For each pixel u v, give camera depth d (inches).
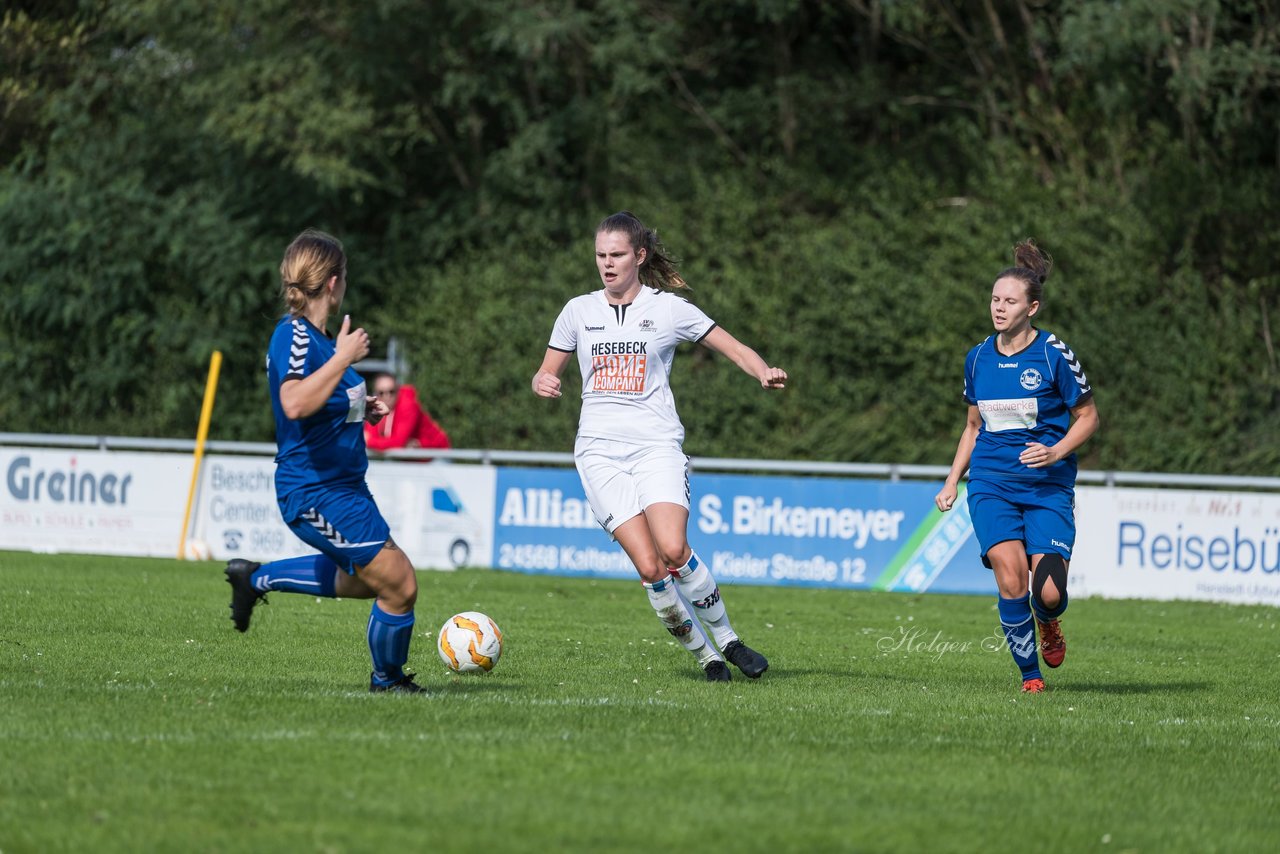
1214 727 993.5
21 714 864.3
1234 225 3587.6
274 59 3944.4
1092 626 1807.3
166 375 4030.5
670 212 3954.2
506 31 3804.1
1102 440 3459.6
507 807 667.4
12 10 4244.6
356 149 4067.4
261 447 2481.5
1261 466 3292.3
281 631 1408.7
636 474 1125.1
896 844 633.0
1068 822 685.9
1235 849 653.9
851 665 1317.7
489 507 2367.1
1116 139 3695.9
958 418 3617.1
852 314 3698.3
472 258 4133.9
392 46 4067.4
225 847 594.9
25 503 2514.8
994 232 3644.2
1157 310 3518.7
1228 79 3366.1
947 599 2138.3
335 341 938.1
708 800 696.4
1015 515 1141.7
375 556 929.5
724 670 1147.9
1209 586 2180.1
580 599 1920.5
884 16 4131.4
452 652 1071.0
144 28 4015.8
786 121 4158.5
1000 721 969.5
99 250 3998.5
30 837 604.7
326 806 661.3
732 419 3700.8
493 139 4397.1
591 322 1128.8
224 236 4020.7
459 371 3951.8
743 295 3814.0
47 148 4352.9
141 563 2257.6
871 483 2276.1
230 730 824.9
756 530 2309.3
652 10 4254.4
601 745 816.9
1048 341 1121.4
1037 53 3902.6
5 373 4094.5
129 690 972.6
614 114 4151.1
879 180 3909.9
